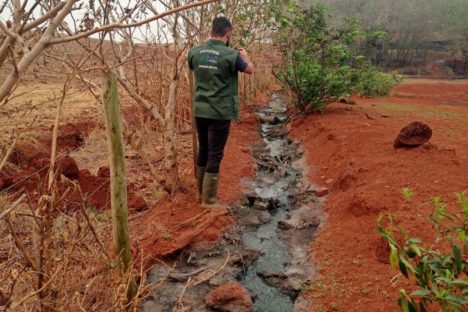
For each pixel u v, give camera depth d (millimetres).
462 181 4340
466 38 30422
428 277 2066
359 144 6137
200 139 4496
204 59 4160
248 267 3805
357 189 4645
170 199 4738
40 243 2105
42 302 2105
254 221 4625
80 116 7703
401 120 8039
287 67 9477
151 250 3795
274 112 11133
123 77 4488
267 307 3256
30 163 5410
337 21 25000
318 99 8961
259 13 8398
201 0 1462
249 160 6605
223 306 3164
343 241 3848
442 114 9383
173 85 4812
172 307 3211
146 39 5668
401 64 31516
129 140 4680
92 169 5555
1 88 1457
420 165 4848
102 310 2447
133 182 5223
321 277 3412
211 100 4195
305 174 6223
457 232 2445
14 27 1559
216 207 4527
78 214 2676
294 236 4293
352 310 2930
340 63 9055
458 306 1862
